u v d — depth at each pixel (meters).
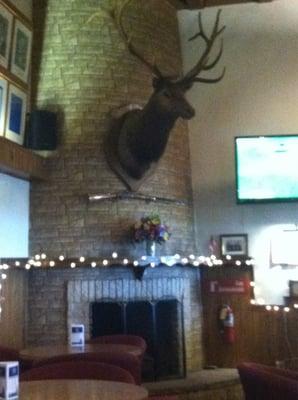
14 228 6.48
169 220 7.15
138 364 3.98
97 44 7.02
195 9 7.91
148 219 6.66
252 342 7.32
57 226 6.73
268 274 7.46
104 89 6.93
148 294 6.83
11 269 6.38
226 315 7.32
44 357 4.16
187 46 7.91
